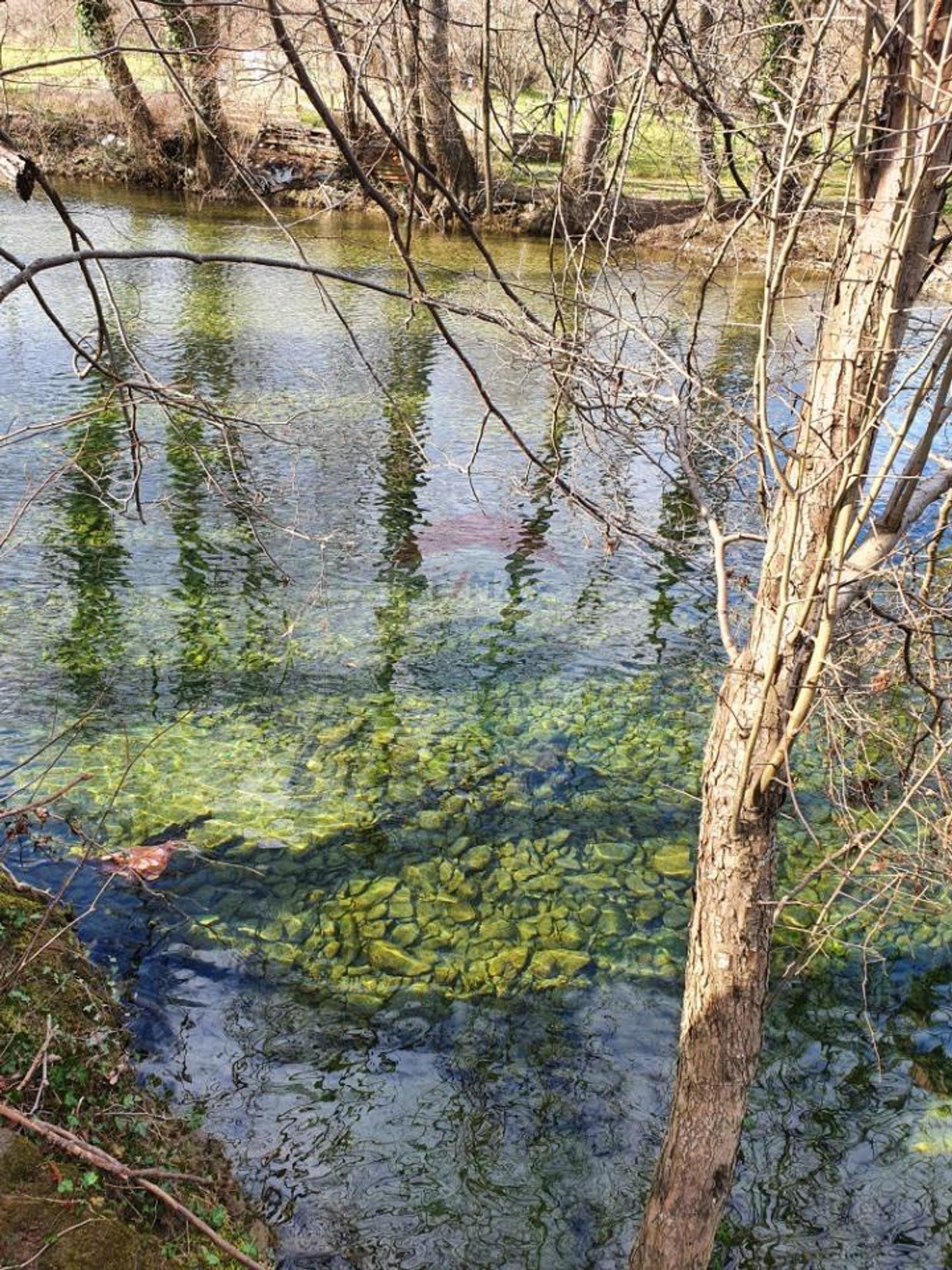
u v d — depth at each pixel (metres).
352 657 8.05
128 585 8.84
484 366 14.64
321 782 6.55
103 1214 3.49
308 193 24.33
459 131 6.11
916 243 2.87
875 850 5.62
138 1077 4.41
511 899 5.67
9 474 10.44
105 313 15.70
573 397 4.24
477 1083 4.60
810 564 3.10
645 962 5.31
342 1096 4.49
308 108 25.95
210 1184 3.92
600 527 5.34
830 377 3.05
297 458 11.23
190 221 22.34
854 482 2.88
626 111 4.36
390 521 10.25
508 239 21.89
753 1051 3.33
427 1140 4.34
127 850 5.77
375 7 4.11
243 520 9.89
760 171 3.86
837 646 4.22
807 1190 4.24
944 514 3.59
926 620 4.08
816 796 6.48
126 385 3.93
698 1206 3.37
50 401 12.18
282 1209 4.00
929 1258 4.00
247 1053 4.64
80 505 10.04
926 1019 5.07
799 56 3.44
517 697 7.66
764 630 3.22
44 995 4.41
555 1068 4.70
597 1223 4.05
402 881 5.75
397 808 6.36
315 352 14.85
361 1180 4.14
